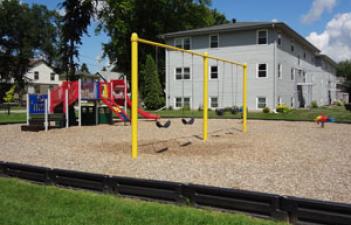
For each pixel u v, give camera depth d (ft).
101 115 59.26
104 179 15.31
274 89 81.92
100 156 25.40
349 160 23.56
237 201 12.71
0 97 175.83
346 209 10.80
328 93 145.07
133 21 125.70
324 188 16.31
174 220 11.76
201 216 12.17
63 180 16.46
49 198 14.33
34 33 196.44
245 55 85.40
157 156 25.36
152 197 14.32
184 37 94.02
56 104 51.29
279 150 28.02
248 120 64.23
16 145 31.45
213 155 25.70
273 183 17.25
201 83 91.35
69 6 79.87
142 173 19.61
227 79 88.38
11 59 182.70
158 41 127.85
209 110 89.04
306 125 53.31
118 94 62.49
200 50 91.61
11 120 63.10
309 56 115.14
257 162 22.81
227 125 53.36
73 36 81.97
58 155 25.88
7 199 14.16
